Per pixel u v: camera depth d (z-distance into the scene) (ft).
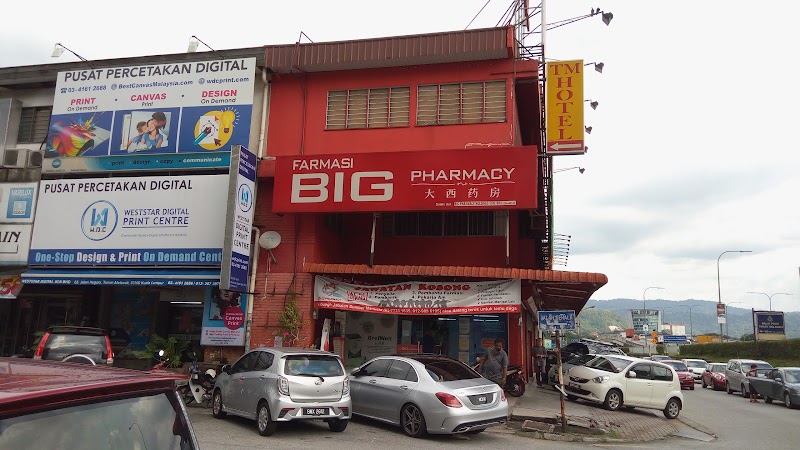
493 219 59.93
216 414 38.93
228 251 47.42
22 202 56.13
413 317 57.88
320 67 54.60
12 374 8.86
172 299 58.90
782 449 39.17
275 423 33.09
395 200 49.26
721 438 44.01
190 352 55.52
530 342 86.84
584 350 87.20
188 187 53.16
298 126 54.90
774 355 166.30
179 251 52.16
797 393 69.36
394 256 60.75
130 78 56.75
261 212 53.93
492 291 48.75
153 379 9.30
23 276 53.88
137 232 53.26
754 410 66.90
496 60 52.70
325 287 51.62
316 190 50.90
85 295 60.75
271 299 52.06
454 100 52.85
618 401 53.83
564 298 67.87
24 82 59.77
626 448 36.60
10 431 7.11
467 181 48.24
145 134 55.36
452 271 48.73
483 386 35.65
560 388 40.57
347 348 57.06
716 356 202.90
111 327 60.39
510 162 47.75
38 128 60.03
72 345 39.88
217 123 54.29
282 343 50.65
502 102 51.85
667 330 384.68
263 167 53.01
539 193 60.39
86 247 53.98
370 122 53.93
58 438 7.64
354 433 35.58
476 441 35.22
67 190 55.42
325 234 55.98
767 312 176.45
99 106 56.85
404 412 35.91
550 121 58.18
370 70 54.85
